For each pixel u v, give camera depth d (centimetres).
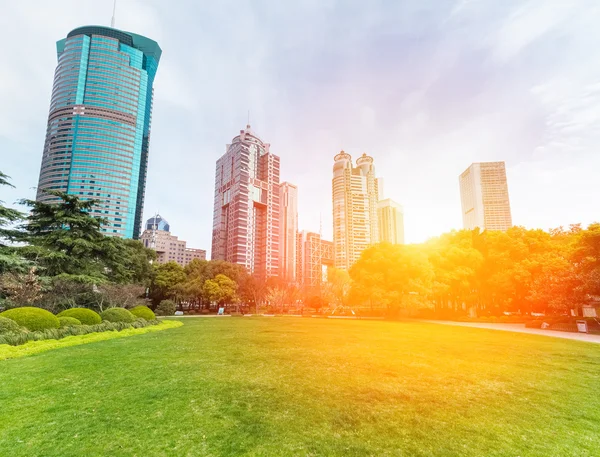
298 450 455
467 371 948
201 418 569
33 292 2033
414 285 3416
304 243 14838
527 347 1428
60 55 12338
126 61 12200
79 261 2717
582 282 2259
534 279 3069
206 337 1750
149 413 591
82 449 454
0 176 2009
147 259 4897
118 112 11631
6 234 2272
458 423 561
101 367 958
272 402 657
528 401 681
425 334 1973
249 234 13950
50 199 10375
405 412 611
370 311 5075
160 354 1187
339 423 555
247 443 475
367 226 13750
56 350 1261
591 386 795
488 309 3894
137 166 11881
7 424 538
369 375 892
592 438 505
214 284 5491
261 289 6181
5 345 1192
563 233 3953
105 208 10844
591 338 1806
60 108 11219
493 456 444
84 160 10862
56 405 630
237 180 14038
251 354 1205
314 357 1153
